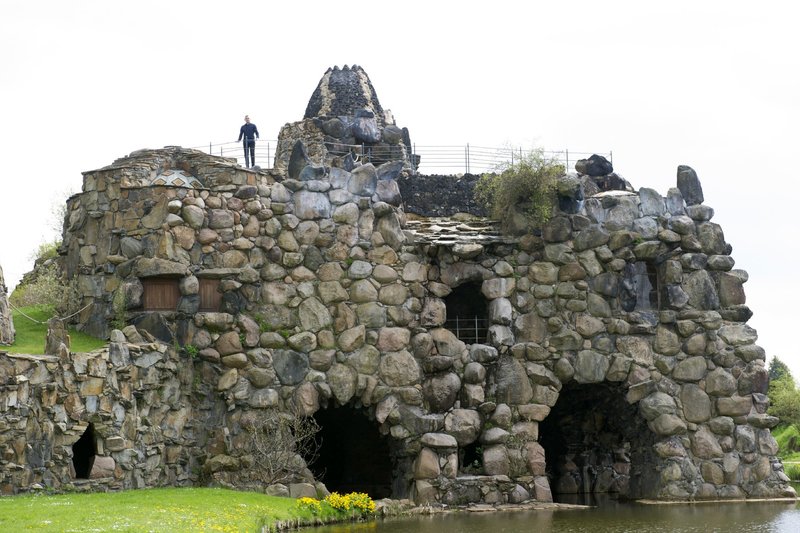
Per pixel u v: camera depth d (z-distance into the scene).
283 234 27.30
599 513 25.23
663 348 28.48
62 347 21.97
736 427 28.52
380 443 30.52
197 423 26.05
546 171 28.34
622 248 28.44
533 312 28.25
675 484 28.03
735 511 25.39
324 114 35.97
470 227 29.06
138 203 26.42
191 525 17.94
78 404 22.16
